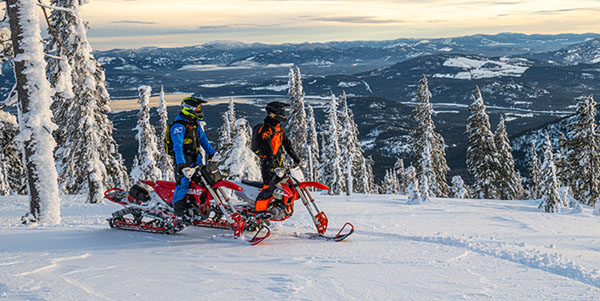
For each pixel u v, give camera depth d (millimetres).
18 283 4586
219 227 7859
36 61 10328
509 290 4539
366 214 12547
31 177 10227
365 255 6016
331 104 47969
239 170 16156
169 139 7070
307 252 6203
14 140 10227
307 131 57281
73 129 22516
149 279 4812
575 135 43844
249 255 6008
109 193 7824
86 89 22125
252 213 7383
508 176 48875
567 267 5371
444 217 12320
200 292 4391
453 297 4324
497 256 6047
